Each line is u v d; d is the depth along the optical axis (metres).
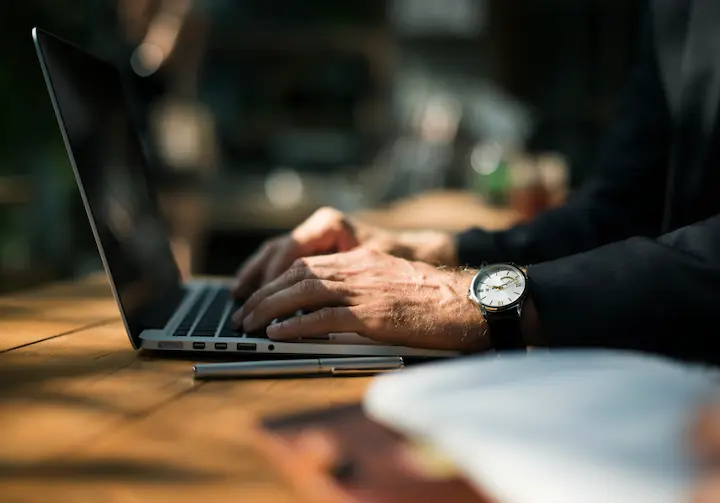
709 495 0.44
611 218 1.67
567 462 0.48
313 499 0.58
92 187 1.13
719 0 1.33
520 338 1.05
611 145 1.75
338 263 1.19
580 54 6.27
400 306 1.09
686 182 1.33
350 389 0.95
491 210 4.17
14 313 1.52
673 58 1.44
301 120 7.43
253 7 7.41
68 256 4.23
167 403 0.88
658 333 0.98
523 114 6.61
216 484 0.64
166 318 1.31
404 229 3.42
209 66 7.15
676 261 1.00
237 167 6.73
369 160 7.25
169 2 4.12
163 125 4.24
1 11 4.00
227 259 5.88
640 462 0.47
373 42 8.06
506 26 6.89
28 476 0.66
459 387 0.58
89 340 1.25
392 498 0.54
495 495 0.48
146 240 1.43
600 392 0.57
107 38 4.08
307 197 6.10
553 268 1.06
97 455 0.71
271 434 0.64
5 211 4.04
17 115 4.14
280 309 1.14
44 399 0.89
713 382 0.61
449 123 6.00
